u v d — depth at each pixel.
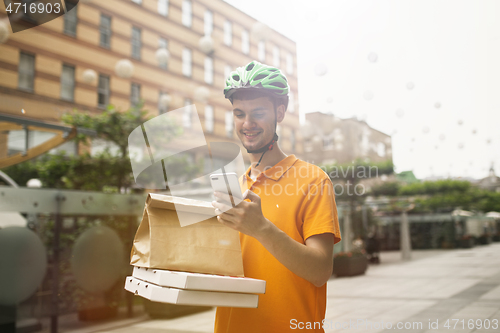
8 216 3.99
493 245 25.48
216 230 0.80
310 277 0.83
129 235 4.65
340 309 5.05
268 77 0.94
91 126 3.15
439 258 16.09
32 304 4.02
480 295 6.13
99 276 4.40
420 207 19.61
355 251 10.38
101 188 4.43
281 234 0.77
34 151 3.38
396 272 10.77
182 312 5.01
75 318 4.40
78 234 4.54
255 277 0.93
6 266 3.67
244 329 0.92
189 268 0.74
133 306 4.86
